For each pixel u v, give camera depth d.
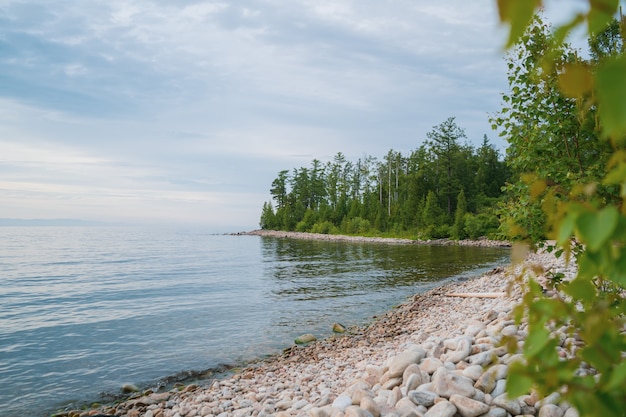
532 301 1.34
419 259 33.38
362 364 8.28
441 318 12.17
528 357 1.13
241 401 7.14
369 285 21.27
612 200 3.32
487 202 64.38
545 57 1.19
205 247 60.44
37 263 36.53
